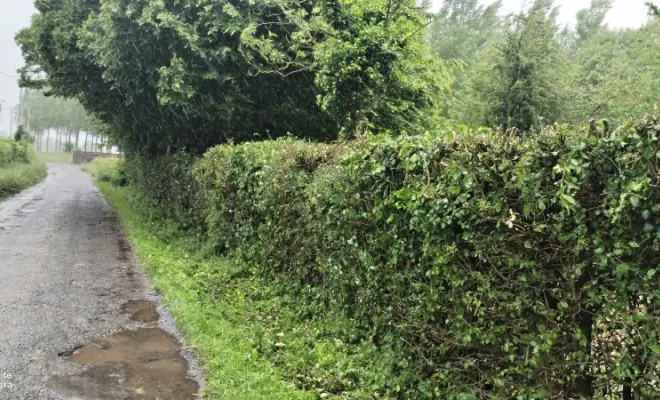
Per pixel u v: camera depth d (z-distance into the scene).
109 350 5.62
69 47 15.91
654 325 2.97
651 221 2.98
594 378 3.40
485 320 4.00
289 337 6.05
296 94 13.84
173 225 13.66
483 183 3.88
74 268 9.29
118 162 36.16
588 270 3.36
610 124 3.31
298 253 7.30
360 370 5.04
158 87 13.24
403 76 10.84
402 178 4.91
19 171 29.09
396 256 4.94
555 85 17.39
